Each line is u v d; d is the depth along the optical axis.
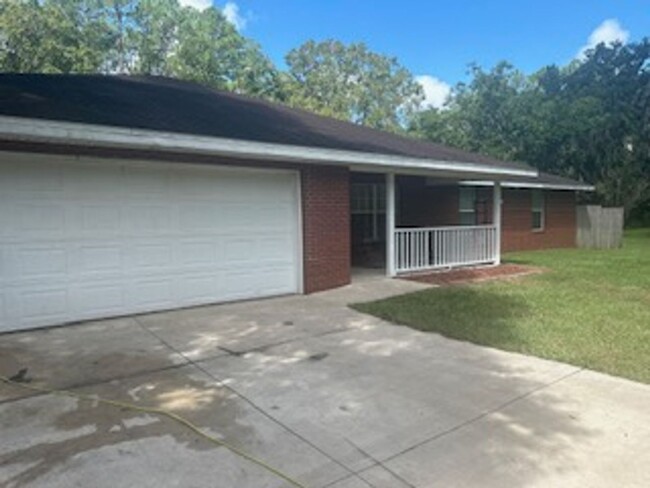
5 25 24.39
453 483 2.91
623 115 30.42
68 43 26.42
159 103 8.30
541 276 11.05
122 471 2.98
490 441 3.41
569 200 20.11
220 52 31.33
